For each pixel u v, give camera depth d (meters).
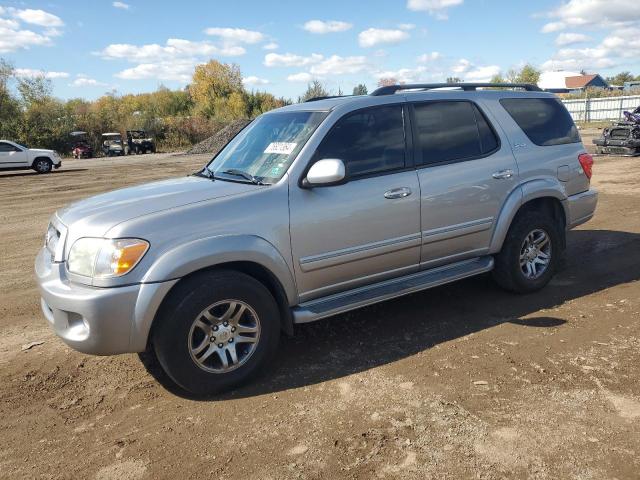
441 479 2.62
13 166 22.81
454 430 3.01
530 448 2.82
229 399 3.51
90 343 3.27
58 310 3.38
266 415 3.28
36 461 2.94
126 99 82.25
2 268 7.09
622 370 3.59
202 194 3.70
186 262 3.32
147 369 3.99
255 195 3.67
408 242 4.27
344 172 3.67
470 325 4.47
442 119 4.56
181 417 3.31
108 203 3.72
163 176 19.20
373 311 4.91
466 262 4.77
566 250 6.63
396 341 4.25
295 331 4.55
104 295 3.20
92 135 48.84
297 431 3.08
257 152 4.26
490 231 4.77
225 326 3.52
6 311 5.38
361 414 3.22
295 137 4.07
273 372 3.84
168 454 2.94
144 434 3.15
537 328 4.34
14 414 3.44
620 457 2.72
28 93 48.22
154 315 3.29
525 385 3.46
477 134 4.74
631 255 6.25
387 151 4.22
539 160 5.03
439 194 4.39
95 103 70.25
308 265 3.83
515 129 4.98
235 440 3.03
